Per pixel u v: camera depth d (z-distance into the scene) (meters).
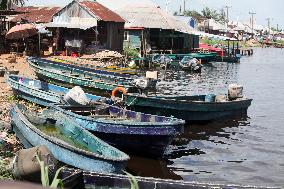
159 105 17.39
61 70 26.25
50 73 23.59
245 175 12.90
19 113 12.52
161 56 47.59
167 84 35.53
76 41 41.62
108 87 21.84
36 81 20.81
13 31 34.59
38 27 39.16
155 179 7.64
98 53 41.84
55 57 38.50
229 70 52.56
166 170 12.76
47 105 17.16
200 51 62.22
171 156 14.41
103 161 9.54
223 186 7.44
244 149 15.98
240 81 40.94
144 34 51.06
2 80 24.12
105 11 45.50
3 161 10.09
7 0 49.50
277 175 13.09
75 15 43.44
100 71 26.50
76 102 16.12
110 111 15.66
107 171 9.51
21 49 38.41
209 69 52.84
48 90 20.36
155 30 55.28
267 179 12.65
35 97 18.33
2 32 38.53
